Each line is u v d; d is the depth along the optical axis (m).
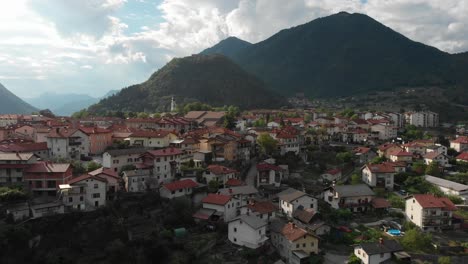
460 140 179.12
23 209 82.50
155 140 140.50
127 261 82.06
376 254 78.62
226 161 137.62
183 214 95.50
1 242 74.00
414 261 81.88
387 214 109.94
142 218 93.69
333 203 112.88
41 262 77.56
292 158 153.88
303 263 80.12
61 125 159.25
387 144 169.75
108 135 139.50
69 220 85.94
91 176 91.75
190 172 119.19
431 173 138.00
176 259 81.31
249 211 97.06
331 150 169.12
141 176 105.69
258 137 162.00
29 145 117.62
